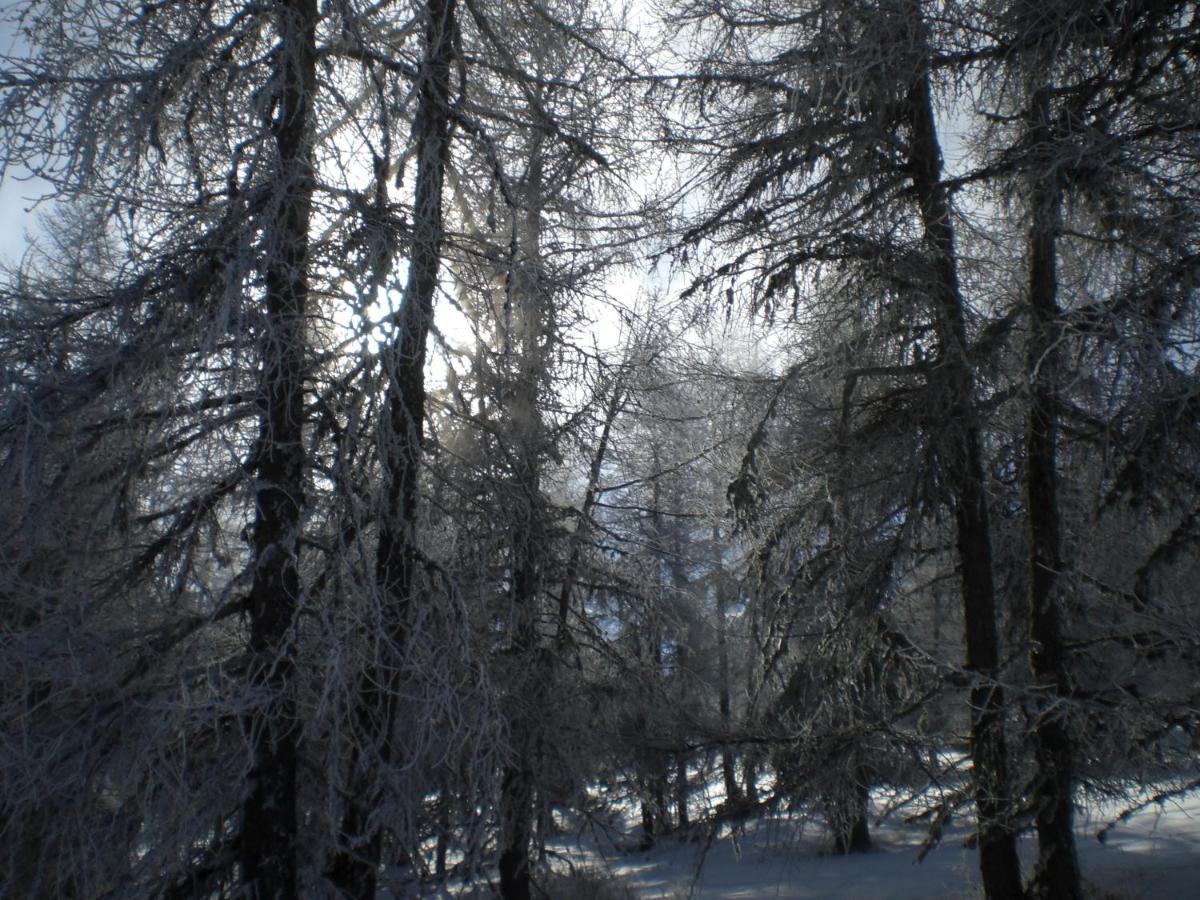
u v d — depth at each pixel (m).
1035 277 8.04
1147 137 6.61
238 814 5.68
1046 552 7.83
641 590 10.04
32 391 5.09
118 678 5.32
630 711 9.34
